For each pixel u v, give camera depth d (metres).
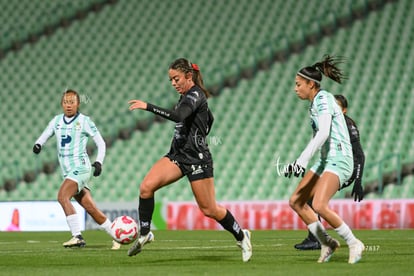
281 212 61.28
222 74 84.12
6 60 92.19
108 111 83.94
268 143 76.62
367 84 80.19
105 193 75.56
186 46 88.81
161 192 73.12
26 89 88.69
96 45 91.62
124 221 29.53
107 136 80.00
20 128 84.56
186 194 72.69
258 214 61.84
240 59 85.12
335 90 80.06
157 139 79.44
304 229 60.56
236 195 73.06
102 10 95.00
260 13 89.62
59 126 36.72
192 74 26.00
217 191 73.44
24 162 80.31
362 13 86.38
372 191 70.44
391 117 76.69
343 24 86.12
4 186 79.00
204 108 25.83
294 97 80.69
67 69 89.81
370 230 57.38
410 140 74.44
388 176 71.00
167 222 63.81
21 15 96.38
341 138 25.69
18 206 63.00
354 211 59.91
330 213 25.38
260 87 82.50
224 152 76.38
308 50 84.75
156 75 86.88
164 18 92.38
